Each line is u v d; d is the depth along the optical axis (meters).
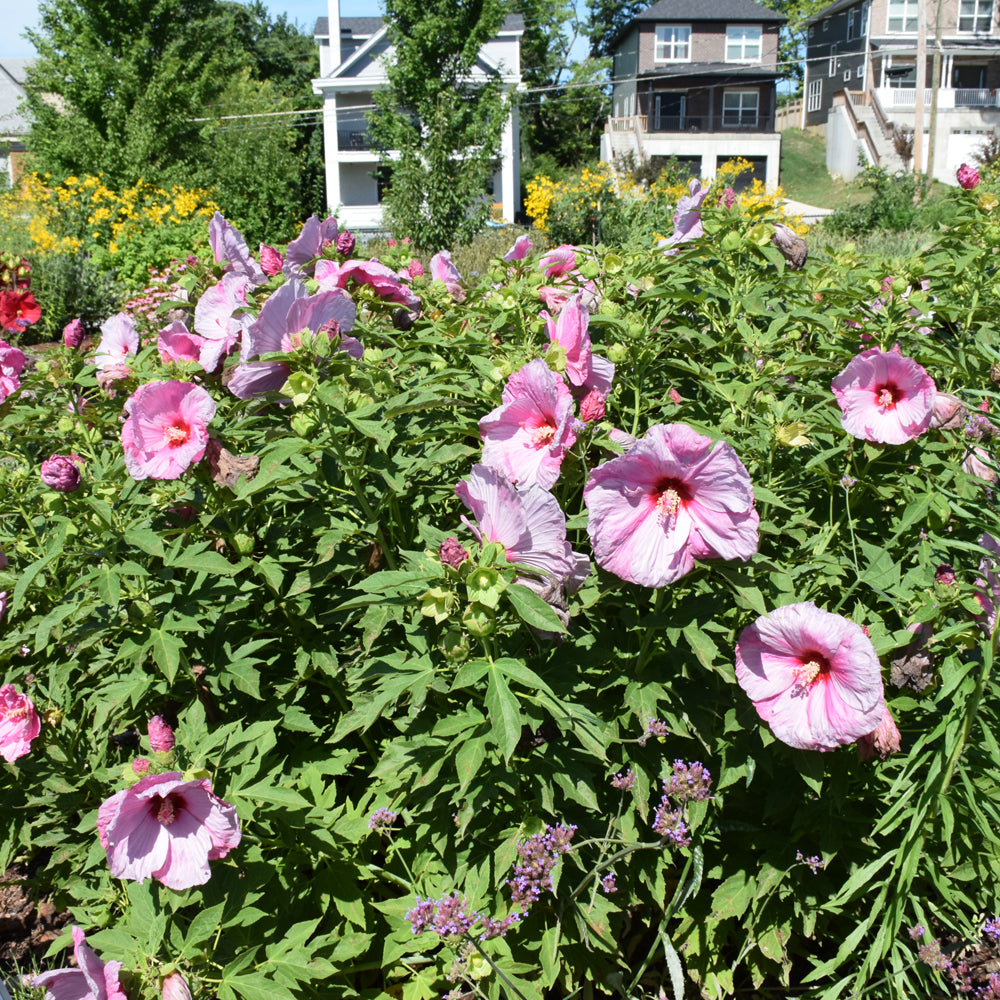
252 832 2.46
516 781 2.39
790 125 56.38
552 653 2.55
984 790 2.60
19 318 4.43
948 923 2.68
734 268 3.49
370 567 2.93
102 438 3.63
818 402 3.24
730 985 2.73
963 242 3.94
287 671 2.97
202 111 30.41
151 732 2.20
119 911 2.71
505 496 2.24
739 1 44.50
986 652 2.28
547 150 55.41
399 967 2.59
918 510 2.77
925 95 42.94
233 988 2.19
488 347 3.18
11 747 2.70
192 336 3.39
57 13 29.05
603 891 2.63
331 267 3.62
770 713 2.42
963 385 3.50
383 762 2.46
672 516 2.36
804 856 2.65
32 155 31.08
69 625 2.88
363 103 35.25
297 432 2.65
